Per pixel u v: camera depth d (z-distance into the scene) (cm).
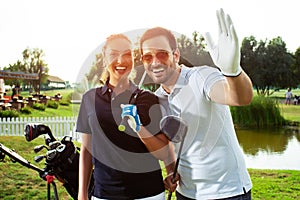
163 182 196
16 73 2162
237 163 193
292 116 1505
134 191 184
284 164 735
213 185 188
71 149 248
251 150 895
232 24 153
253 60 2273
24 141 896
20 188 532
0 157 252
